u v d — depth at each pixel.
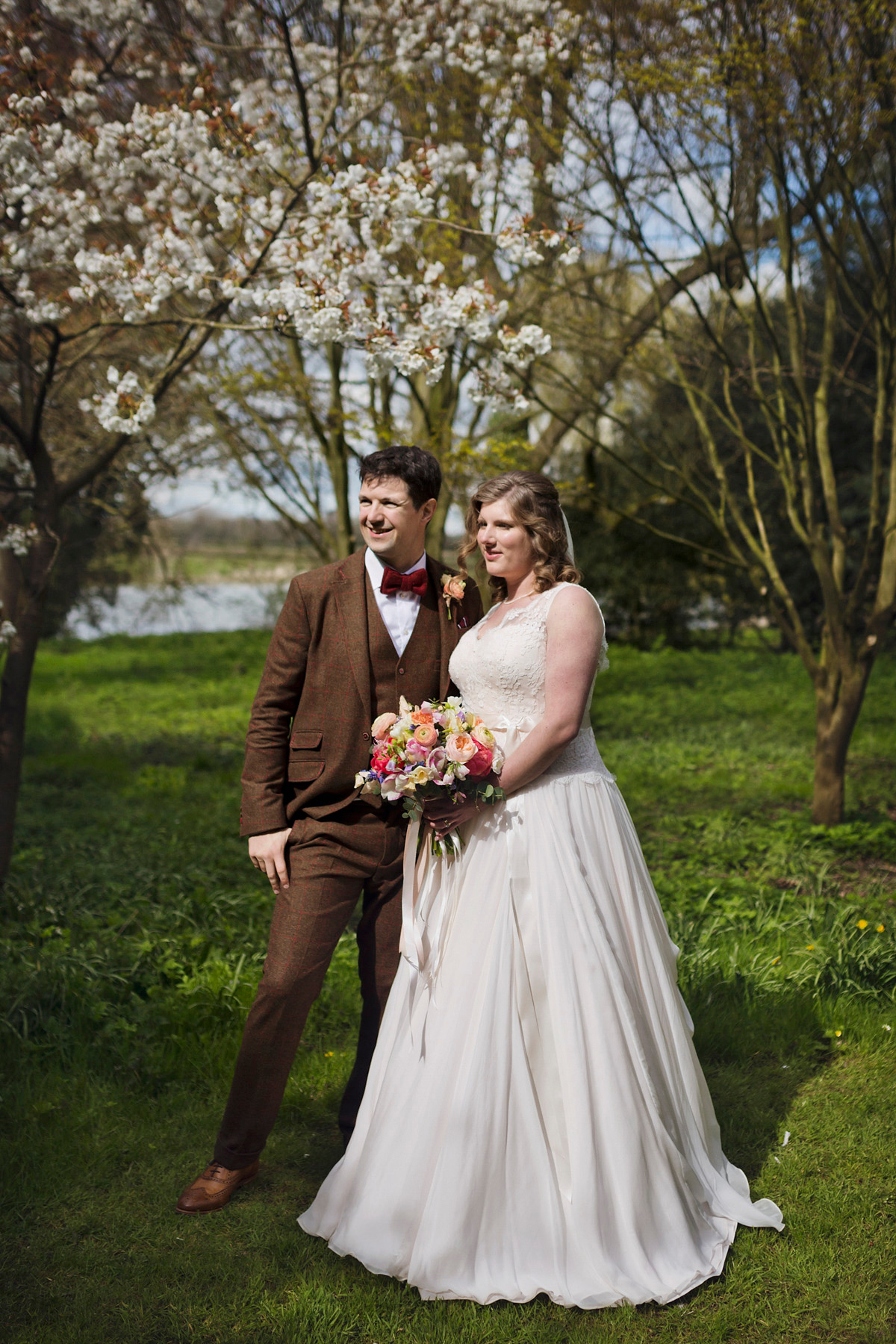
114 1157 2.82
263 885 5.33
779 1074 3.27
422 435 7.68
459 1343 2.08
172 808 7.40
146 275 4.68
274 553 15.80
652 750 9.30
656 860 5.77
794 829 6.32
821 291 11.46
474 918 2.41
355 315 4.54
